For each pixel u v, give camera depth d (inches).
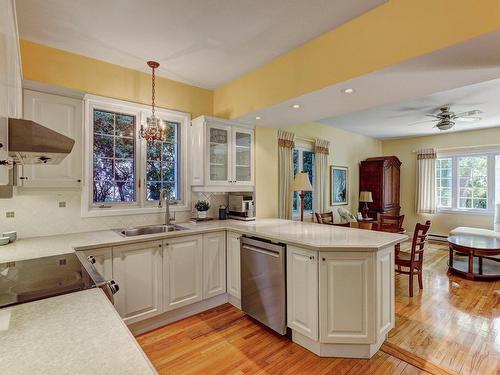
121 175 116.7
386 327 87.0
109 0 74.9
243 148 142.5
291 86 103.1
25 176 81.4
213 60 110.9
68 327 35.9
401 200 276.4
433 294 131.3
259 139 149.6
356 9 79.0
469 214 238.5
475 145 233.5
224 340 93.2
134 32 90.7
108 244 88.4
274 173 157.9
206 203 133.6
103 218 110.3
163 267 101.7
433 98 149.6
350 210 245.3
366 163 250.1
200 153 128.0
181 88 133.2
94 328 35.6
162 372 77.4
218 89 141.4
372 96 100.4
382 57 76.5
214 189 129.3
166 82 128.2
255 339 93.8
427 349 87.5
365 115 186.4
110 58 108.7
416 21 70.1
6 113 47.7
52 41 95.8
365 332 81.4
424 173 259.0
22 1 74.8
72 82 103.4
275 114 125.6
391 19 74.9
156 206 125.3
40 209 97.3
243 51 103.7
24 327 35.9
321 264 82.0
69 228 102.7
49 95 85.6
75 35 92.3
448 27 64.9
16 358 28.6
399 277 155.9
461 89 135.6
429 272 164.2
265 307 98.7
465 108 168.2
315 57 94.6
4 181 45.1
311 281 84.0
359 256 81.2
